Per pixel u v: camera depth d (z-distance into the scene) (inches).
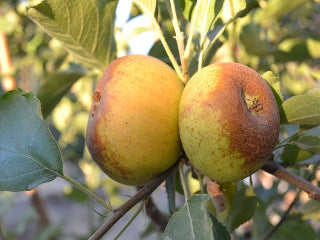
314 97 8.4
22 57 22.7
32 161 8.9
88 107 22.3
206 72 8.5
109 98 8.8
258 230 15.4
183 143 8.5
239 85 8.3
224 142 7.9
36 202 23.8
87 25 11.2
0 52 20.2
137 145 8.6
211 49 12.1
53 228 22.3
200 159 8.2
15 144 9.0
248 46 16.1
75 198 19.7
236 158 8.0
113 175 9.3
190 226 7.5
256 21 18.4
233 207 12.1
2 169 9.0
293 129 12.2
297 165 11.4
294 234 15.2
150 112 8.6
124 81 8.8
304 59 16.7
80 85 21.6
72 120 25.4
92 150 9.2
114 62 9.4
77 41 11.5
